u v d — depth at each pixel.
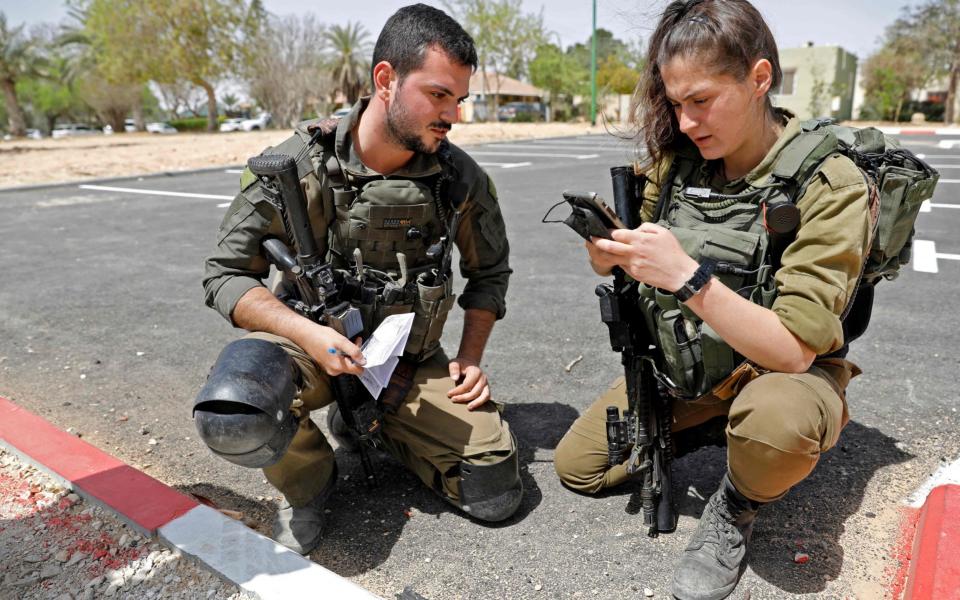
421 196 2.07
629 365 2.02
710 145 1.76
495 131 24.92
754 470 1.72
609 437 2.05
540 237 6.51
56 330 4.18
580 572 1.99
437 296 2.12
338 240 2.12
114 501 2.24
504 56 40.41
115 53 37.22
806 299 1.65
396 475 2.52
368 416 2.15
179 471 2.59
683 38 1.66
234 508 2.35
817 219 1.68
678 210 1.94
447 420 2.17
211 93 39.72
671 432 2.18
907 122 36.97
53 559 2.04
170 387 3.35
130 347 3.88
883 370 3.23
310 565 1.94
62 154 17.61
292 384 1.90
